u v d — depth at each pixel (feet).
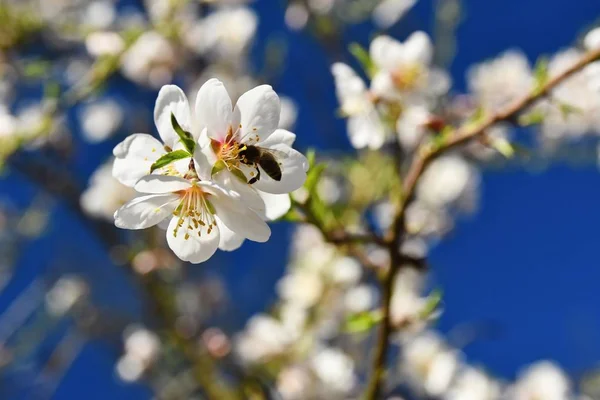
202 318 3.14
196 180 1.53
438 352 2.95
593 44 1.81
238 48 3.56
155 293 2.89
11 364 3.26
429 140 1.88
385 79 1.86
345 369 2.64
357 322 1.85
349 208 2.71
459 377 3.07
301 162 1.55
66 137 3.11
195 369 2.79
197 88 3.31
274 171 1.54
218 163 1.54
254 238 1.53
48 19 3.18
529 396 3.15
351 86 1.88
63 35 3.06
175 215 1.53
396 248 1.81
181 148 1.53
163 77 3.23
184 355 2.99
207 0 3.51
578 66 1.79
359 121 1.87
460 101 2.37
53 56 3.10
